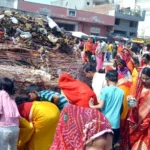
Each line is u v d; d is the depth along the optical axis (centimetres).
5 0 3369
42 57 613
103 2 5666
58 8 3659
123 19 4412
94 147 166
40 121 391
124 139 425
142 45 3064
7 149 372
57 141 187
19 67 561
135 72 539
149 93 394
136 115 400
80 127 170
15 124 375
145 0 5384
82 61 661
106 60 2317
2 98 373
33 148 398
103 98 431
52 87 524
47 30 745
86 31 3969
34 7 3469
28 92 433
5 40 632
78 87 428
